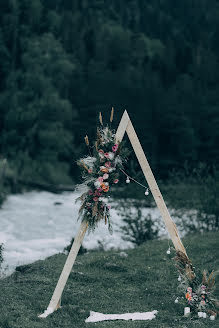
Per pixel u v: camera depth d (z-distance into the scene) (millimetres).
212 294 6828
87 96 44312
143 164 6703
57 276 8359
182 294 6664
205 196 13023
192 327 5895
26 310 6535
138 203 13016
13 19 41094
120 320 6250
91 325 6004
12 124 37219
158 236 12742
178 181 14633
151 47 51906
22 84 38844
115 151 6695
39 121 38438
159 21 58656
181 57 50000
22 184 30172
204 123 43031
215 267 8578
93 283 8062
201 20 58875
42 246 13586
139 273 8531
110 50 49469
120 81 45219
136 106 43719
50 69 38938
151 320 6238
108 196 6758
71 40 48250
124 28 55906
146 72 47875
